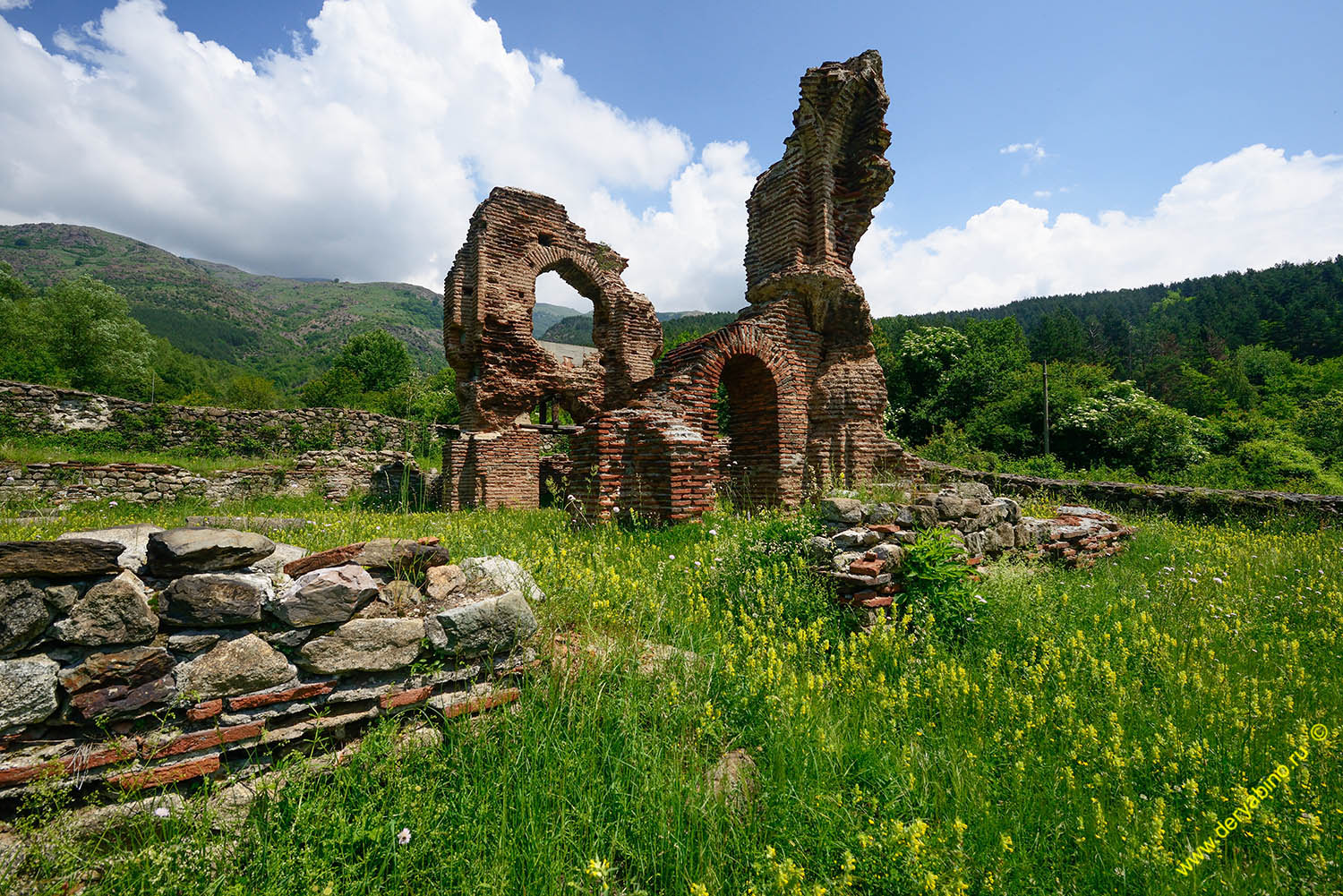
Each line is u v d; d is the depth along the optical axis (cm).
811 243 1189
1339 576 654
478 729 269
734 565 525
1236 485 2088
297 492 1744
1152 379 5606
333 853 199
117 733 213
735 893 198
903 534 525
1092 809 253
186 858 191
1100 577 675
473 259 1545
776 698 304
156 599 229
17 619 199
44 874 182
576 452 928
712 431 959
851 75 1155
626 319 1753
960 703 341
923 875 191
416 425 2567
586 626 370
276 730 240
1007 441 2970
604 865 196
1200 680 355
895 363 3534
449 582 310
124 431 1856
